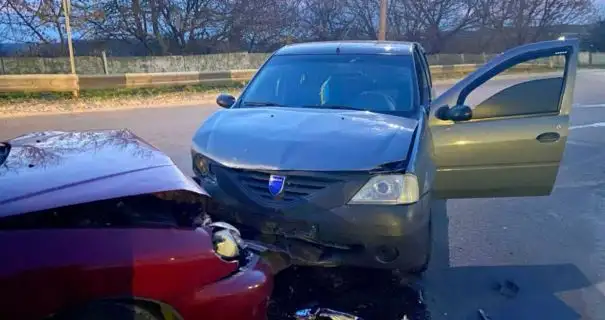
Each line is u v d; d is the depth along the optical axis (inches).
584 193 238.8
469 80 165.9
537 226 195.8
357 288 138.9
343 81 177.6
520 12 1647.4
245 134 142.9
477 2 1576.0
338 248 128.3
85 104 507.8
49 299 76.4
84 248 79.6
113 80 629.9
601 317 131.3
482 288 144.7
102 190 87.3
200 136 150.8
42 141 118.5
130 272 81.8
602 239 184.1
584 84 845.8
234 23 1182.9
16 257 74.6
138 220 88.0
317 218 124.3
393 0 1507.1
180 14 1130.7
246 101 180.2
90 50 1031.0
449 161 165.2
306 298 132.5
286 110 161.3
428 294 139.6
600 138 371.6
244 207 130.1
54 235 78.6
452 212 210.4
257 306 95.7
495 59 166.2
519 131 162.7
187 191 94.9
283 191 126.3
